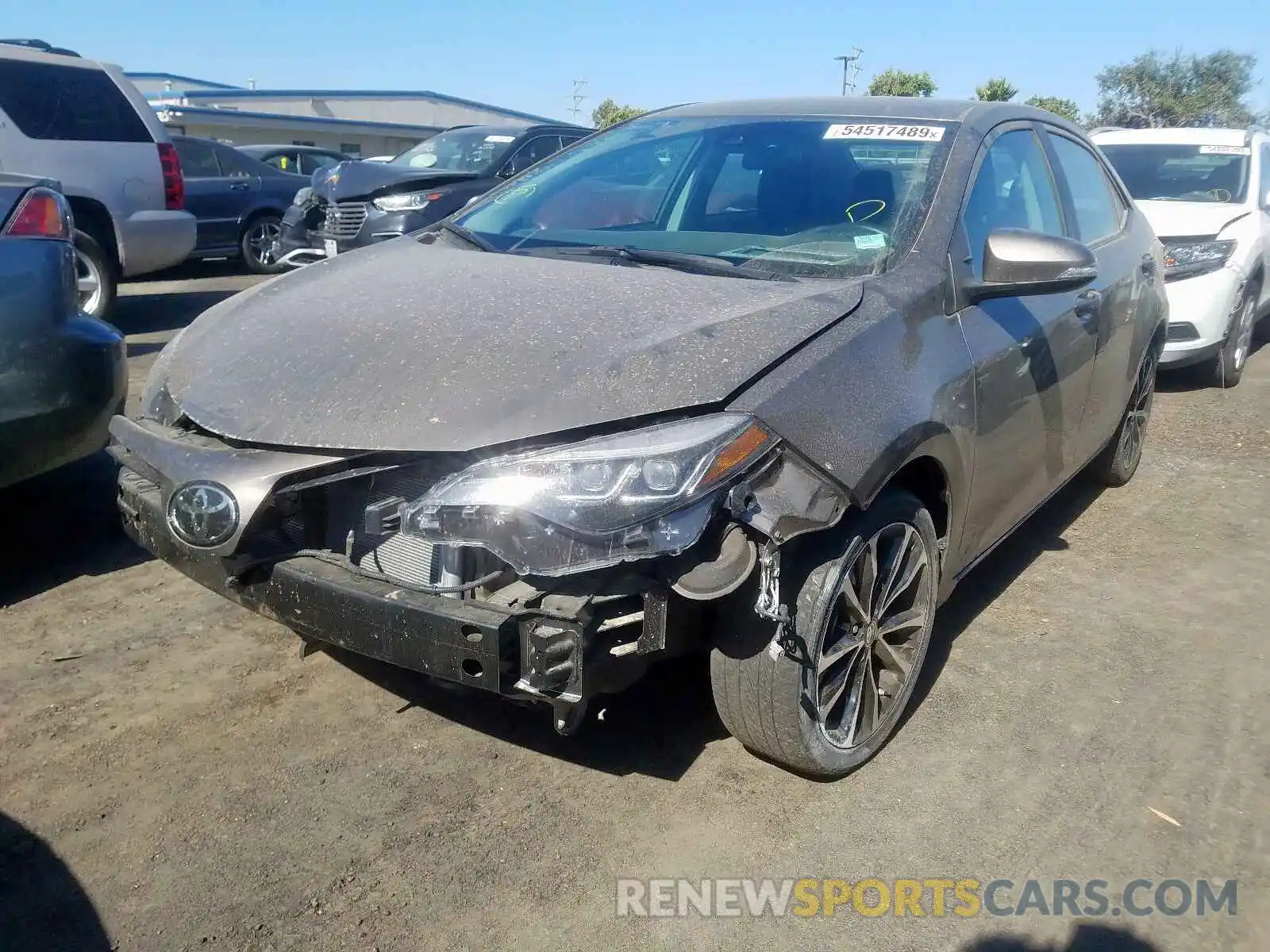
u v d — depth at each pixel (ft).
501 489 7.68
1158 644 12.79
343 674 11.43
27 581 13.35
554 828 9.14
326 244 29.89
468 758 10.07
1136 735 10.85
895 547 9.89
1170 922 8.32
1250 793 9.93
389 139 115.85
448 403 8.22
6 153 25.46
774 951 7.91
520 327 8.99
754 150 12.54
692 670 11.57
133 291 36.40
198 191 39.52
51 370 12.43
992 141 12.44
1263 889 8.71
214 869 8.52
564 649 7.75
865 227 11.03
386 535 8.46
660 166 12.98
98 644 11.88
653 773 9.95
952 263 10.69
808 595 8.86
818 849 9.02
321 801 9.38
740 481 7.84
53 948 7.67
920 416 9.33
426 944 7.85
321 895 8.29
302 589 8.60
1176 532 16.47
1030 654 12.49
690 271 10.69
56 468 13.09
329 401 8.60
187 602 12.94
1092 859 9.01
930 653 12.45
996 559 15.26
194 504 8.50
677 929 8.08
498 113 133.28
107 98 27.25
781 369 8.49
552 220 12.65
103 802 9.26
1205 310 24.23
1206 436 21.79
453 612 7.91
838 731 9.75
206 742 10.17
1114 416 15.92
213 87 126.52
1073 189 14.83
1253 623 13.41
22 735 10.14
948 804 9.66
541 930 8.02
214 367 9.51
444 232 12.66
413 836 8.98
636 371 8.20
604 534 7.54
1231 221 24.86
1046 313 12.34
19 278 12.30
